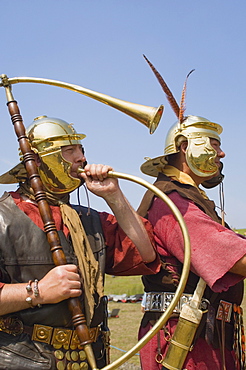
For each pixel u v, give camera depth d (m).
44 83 2.28
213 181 3.04
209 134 2.70
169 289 2.57
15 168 2.28
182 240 2.46
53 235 2.02
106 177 2.21
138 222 2.35
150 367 2.54
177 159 2.79
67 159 2.22
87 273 2.14
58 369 1.97
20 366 1.92
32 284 1.95
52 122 2.22
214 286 2.35
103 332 2.27
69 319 2.04
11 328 1.98
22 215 2.10
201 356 2.46
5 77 2.24
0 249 2.01
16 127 2.16
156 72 2.87
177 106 2.84
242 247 2.32
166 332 2.49
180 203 2.54
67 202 2.34
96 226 2.36
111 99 2.24
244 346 2.68
